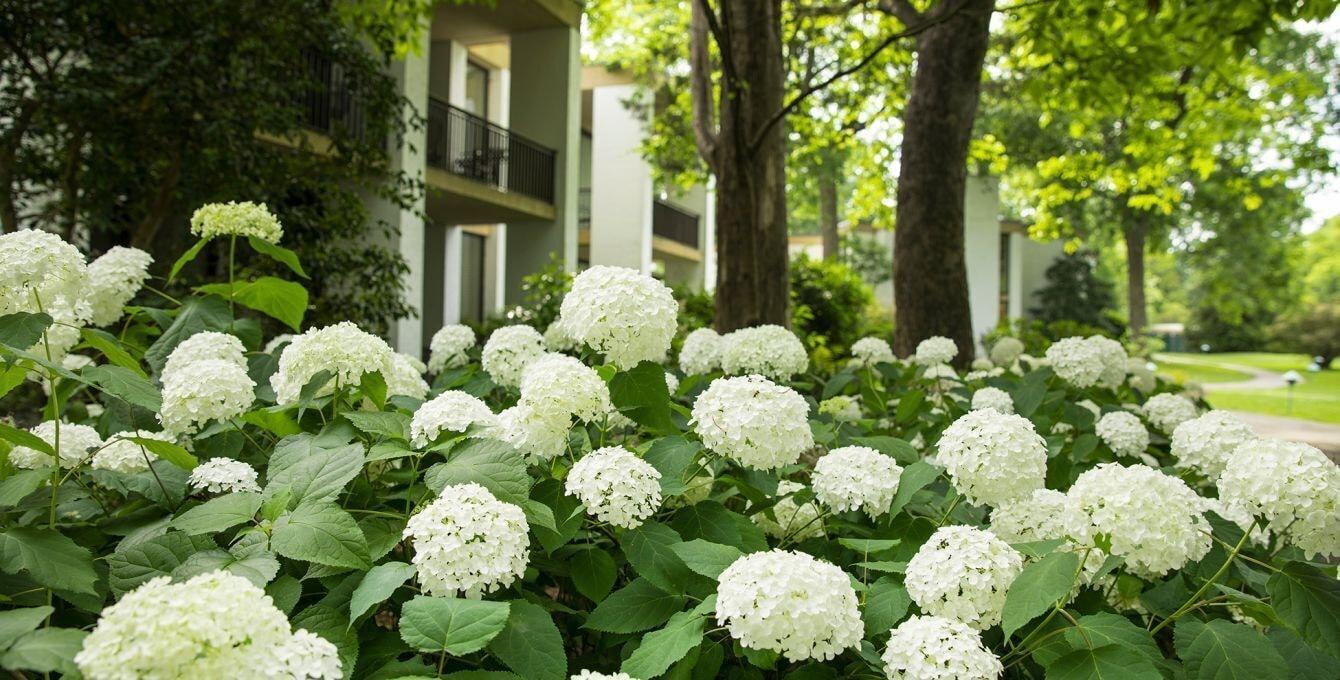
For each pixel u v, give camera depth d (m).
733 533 1.90
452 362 3.53
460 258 15.73
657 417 2.26
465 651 1.32
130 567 1.48
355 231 7.37
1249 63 10.35
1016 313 34.41
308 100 9.35
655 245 21.44
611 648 1.93
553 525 1.63
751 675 1.67
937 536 1.65
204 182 5.90
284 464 1.73
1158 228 30.50
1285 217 31.94
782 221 6.02
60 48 5.48
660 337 2.22
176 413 1.97
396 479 2.06
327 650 1.20
